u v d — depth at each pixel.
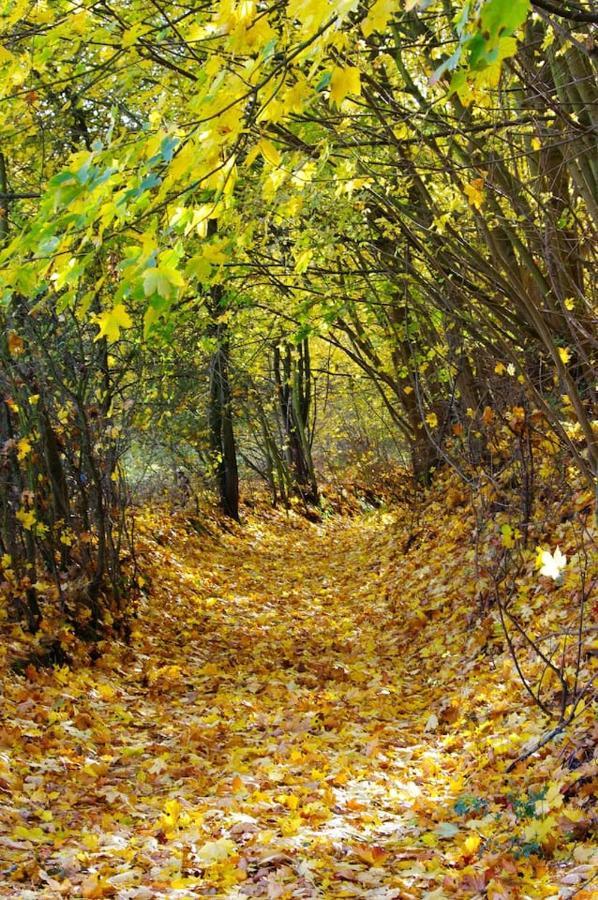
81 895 3.61
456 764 5.46
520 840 3.96
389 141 6.15
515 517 8.66
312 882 3.80
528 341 8.54
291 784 5.29
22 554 8.02
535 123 5.75
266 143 2.66
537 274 7.21
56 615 8.06
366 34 2.14
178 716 6.93
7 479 7.77
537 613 7.05
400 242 8.68
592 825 3.89
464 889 3.63
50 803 4.75
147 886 3.75
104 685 7.33
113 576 9.14
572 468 8.19
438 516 12.86
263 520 21.91
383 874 3.95
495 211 7.13
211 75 2.56
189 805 4.88
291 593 13.50
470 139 5.72
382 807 4.94
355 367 22.09
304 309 10.03
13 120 5.89
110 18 4.83
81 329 8.23
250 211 6.04
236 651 9.59
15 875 3.69
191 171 2.71
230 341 14.66
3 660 6.95
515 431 8.23
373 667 8.59
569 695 5.31
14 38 3.88
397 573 12.30
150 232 2.61
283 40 2.72
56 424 8.68
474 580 8.90
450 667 7.56
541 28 6.27
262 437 25.48
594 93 5.69
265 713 7.04
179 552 14.86
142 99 5.72
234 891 3.73
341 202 7.98
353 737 6.32
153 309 2.65
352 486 27.19
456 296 9.20
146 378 10.91
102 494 9.21
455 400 9.89
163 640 9.57
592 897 3.06
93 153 2.55
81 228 2.66
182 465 18.17
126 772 5.48
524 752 4.96
